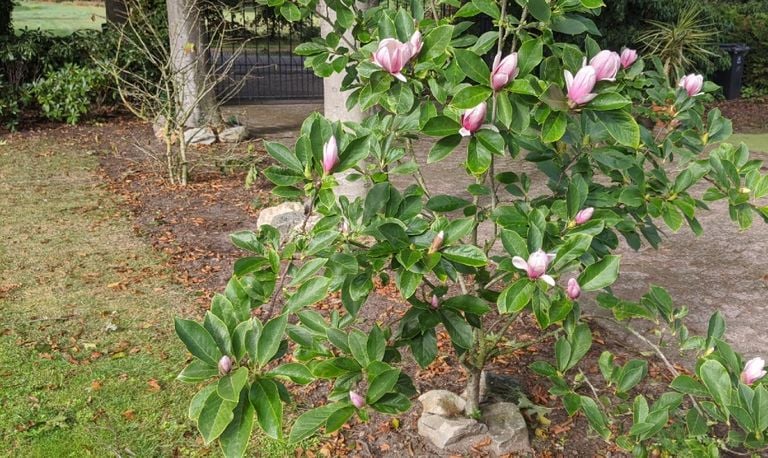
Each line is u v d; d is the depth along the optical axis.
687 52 12.34
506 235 2.10
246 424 1.67
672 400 2.44
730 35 15.34
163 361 3.97
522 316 4.54
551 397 3.66
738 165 2.64
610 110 2.02
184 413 3.48
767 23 15.59
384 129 2.80
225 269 5.34
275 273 2.18
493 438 3.19
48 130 10.46
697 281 5.32
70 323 4.39
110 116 11.53
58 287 4.92
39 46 10.93
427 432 3.24
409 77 2.31
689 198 2.52
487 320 4.48
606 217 2.44
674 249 6.01
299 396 3.62
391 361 2.45
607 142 2.79
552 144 2.73
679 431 2.78
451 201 2.53
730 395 1.95
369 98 2.32
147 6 11.75
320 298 1.94
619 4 13.21
